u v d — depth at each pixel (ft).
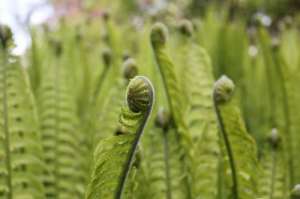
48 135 3.28
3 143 2.51
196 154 2.63
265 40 4.78
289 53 6.03
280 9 16.15
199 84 3.02
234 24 6.58
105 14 5.78
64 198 3.11
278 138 2.90
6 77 2.54
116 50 5.50
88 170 3.24
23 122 2.58
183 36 3.32
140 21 11.87
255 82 5.49
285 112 4.02
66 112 3.41
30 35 5.52
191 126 2.92
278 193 2.92
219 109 2.15
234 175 2.23
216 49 5.82
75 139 3.29
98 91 3.90
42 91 3.53
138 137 1.73
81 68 5.40
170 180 2.59
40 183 2.58
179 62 3.33
